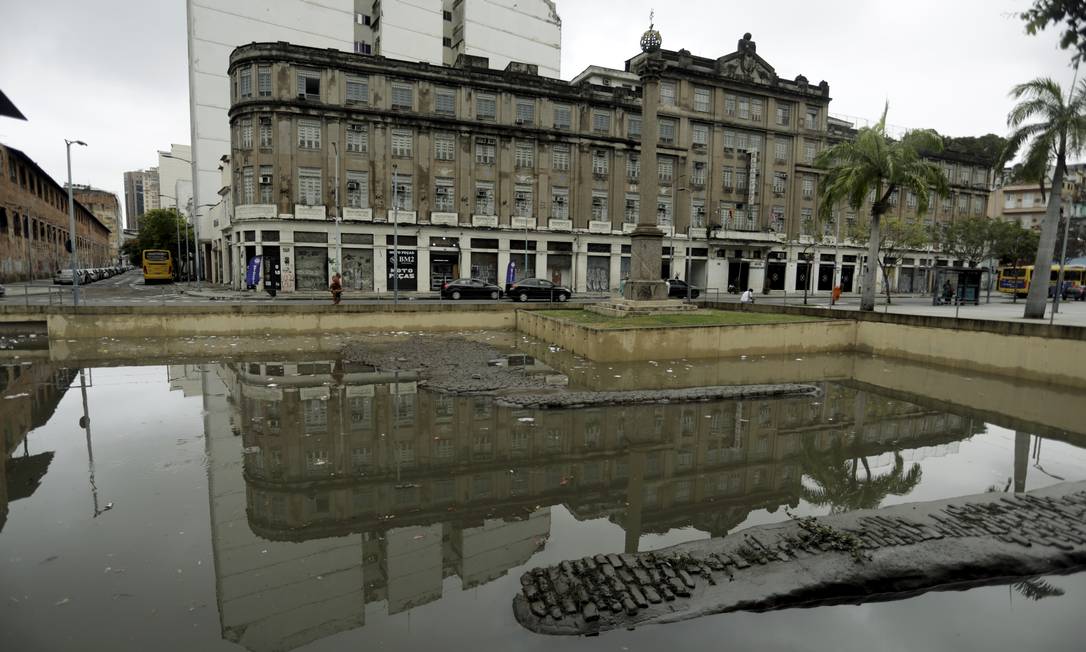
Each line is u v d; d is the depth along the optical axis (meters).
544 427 10.46
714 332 18.34
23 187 50.41
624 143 46.00
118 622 4.84
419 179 40.25
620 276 47.19
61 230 65.25
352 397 12.23
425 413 11.11
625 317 20.56
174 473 8.09
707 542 6.16
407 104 39.75
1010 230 47.38
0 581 5.38
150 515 6.80
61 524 6.54
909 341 19.08
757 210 51.47
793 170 52.28
